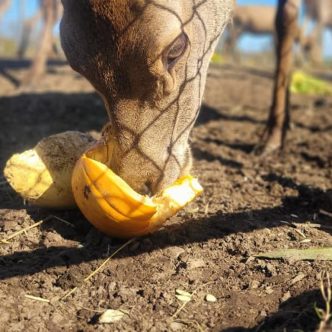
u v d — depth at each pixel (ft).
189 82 1.94
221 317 1.65
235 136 4.09
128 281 1.82
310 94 6.82
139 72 1.71
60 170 2.08
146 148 1.82
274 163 3.29
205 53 2.04
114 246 1.97
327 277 1.73
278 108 3.46
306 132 4.33
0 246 2.01
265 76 8.53
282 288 1.75
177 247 1.98
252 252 1.96
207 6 2.00
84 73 1.77
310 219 2.29
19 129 4.13
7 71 7.41
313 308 1.59
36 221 2.16
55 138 2.11
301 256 1.90
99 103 5.11
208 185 2.71
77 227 2.12
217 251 1.98
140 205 1.79
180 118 1.93
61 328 1.63
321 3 14.39
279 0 3.37
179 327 1.62
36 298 1.75
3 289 1.78
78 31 1.72
